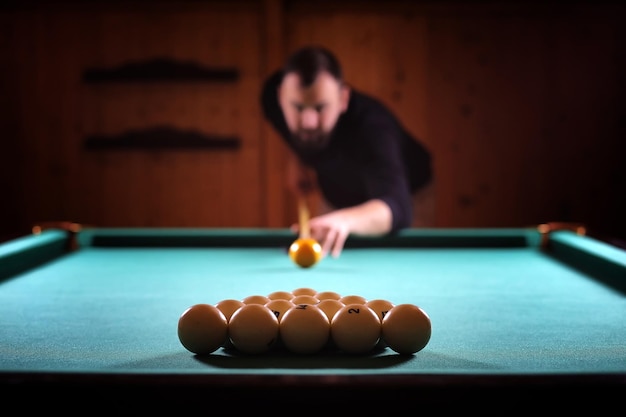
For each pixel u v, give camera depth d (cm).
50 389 124
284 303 169
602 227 627
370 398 124
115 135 625
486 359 162
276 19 611
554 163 626
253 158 624
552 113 624
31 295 256
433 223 627
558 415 124
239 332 158
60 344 179
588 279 288
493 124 625
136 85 625
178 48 623
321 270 315
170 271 311
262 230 390
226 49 621
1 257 286
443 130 624
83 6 621
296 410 124
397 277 296
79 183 628
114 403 124
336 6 618
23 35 623
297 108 616
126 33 622
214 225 628
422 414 124
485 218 628
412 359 160
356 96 619
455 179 626
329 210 617
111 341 182
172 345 176
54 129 625
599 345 178
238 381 125
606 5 618
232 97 622
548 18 621
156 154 628
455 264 330
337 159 615
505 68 622
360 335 158
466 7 618
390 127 620
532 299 247
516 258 347
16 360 163
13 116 625
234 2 619
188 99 624
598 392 123
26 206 629
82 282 283
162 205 629
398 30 620
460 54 622
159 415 125
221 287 274
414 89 621
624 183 625
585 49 621
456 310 228
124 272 309
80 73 624
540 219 627
